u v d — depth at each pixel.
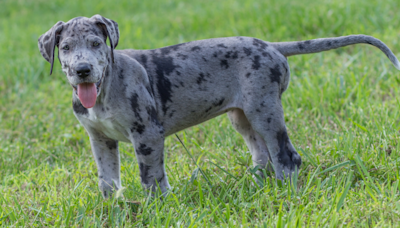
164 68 5.72
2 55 13.45
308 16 12.55
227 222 5.03
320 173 5.97
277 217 4.89
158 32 14.18
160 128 5.56
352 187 5.65
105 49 5.29
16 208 5.78
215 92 5.82
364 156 6.07
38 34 15.23
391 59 5.91
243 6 15.03
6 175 7.05
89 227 5.17
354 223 4.74
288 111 8.34
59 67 11.71
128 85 5.41
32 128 9.06
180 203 5.55
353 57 9.77
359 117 7.48
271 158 5.95
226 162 6.73
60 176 6.82
